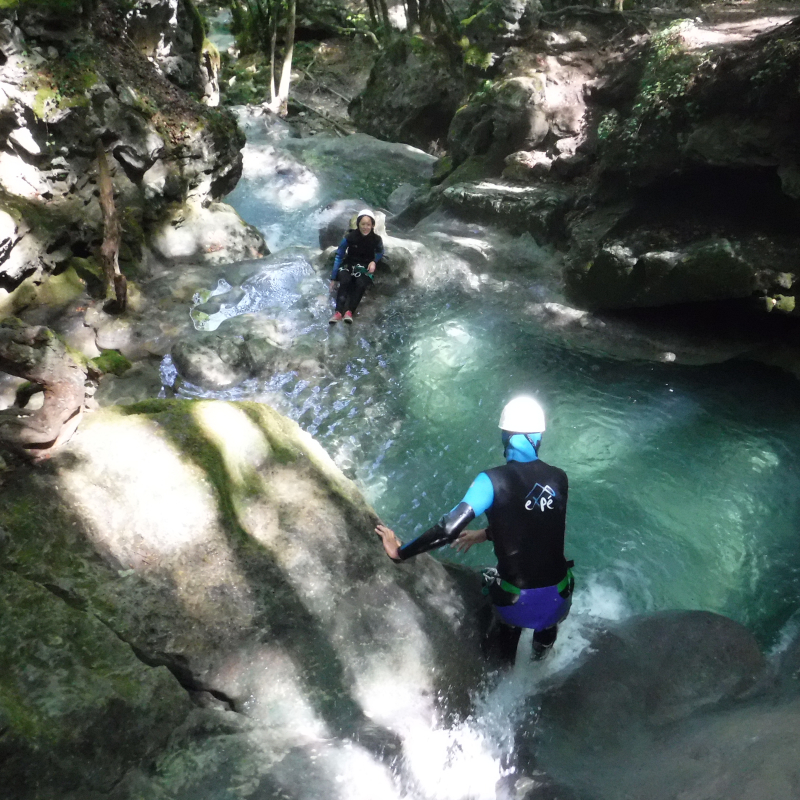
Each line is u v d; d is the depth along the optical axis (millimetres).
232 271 7336
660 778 2742
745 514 5043
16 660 2709
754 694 3486
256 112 13953
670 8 10969
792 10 9547
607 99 8906
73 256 6562
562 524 3426
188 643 2998
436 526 3311
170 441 3594
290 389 5961
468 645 3555
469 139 10094
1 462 3328
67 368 3604
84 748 2580
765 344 6676
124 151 6938
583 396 6188
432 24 14133
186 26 8977
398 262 7508
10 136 6121
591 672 3576
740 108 6363
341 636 3283
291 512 3605
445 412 5926
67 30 6730
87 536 3176
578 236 7602
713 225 6793
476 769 3105
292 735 2934
